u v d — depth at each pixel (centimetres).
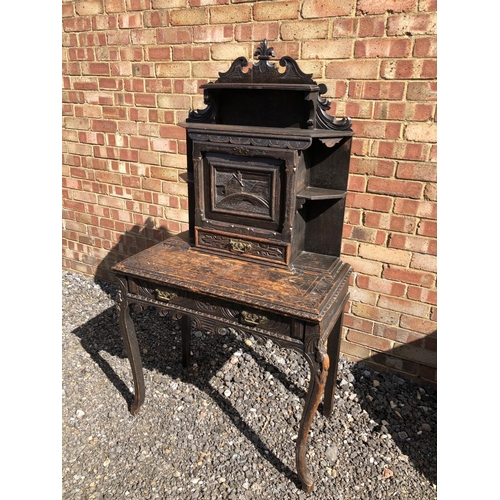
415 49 185
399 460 186
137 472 178
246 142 166
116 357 253
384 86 196
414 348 230
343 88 205
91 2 263
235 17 221
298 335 151
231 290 160
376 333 238
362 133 207
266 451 190
